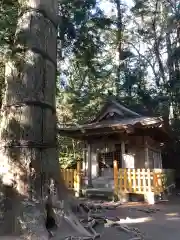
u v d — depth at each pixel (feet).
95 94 59.98
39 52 17.90
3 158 16.71
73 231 16.61
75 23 31.12
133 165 40.50
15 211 15.55
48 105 17.95
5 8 19.97
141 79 73.26
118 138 42.19
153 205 32.09
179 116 67.97
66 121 56.70
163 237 18.26
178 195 43.70
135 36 81.35
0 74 19.84
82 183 42.14
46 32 18.65
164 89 70.28
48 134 17.66
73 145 61.67
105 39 72.13
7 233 15.10
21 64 17.63
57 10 20.45
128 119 42.16
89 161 43.45
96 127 39.11
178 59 70.49
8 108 17.38
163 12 76.48
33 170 16.21
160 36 78.43
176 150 66.03
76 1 30.78
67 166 57.57
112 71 71.41
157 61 79.20
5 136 16.96
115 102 44.14
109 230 19.57
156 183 34.37
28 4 18.63
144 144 40.45
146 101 67.72
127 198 35.19
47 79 18.19
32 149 16.52
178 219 24.26
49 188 16.80
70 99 52.31
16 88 17.39
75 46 33.30
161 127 37.86
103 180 41.78
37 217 15.30
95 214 24.23
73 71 55.47
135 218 24.66
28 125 16.76
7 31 19.35
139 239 17.30
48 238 15.05
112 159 42.45
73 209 20.89
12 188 16.02
